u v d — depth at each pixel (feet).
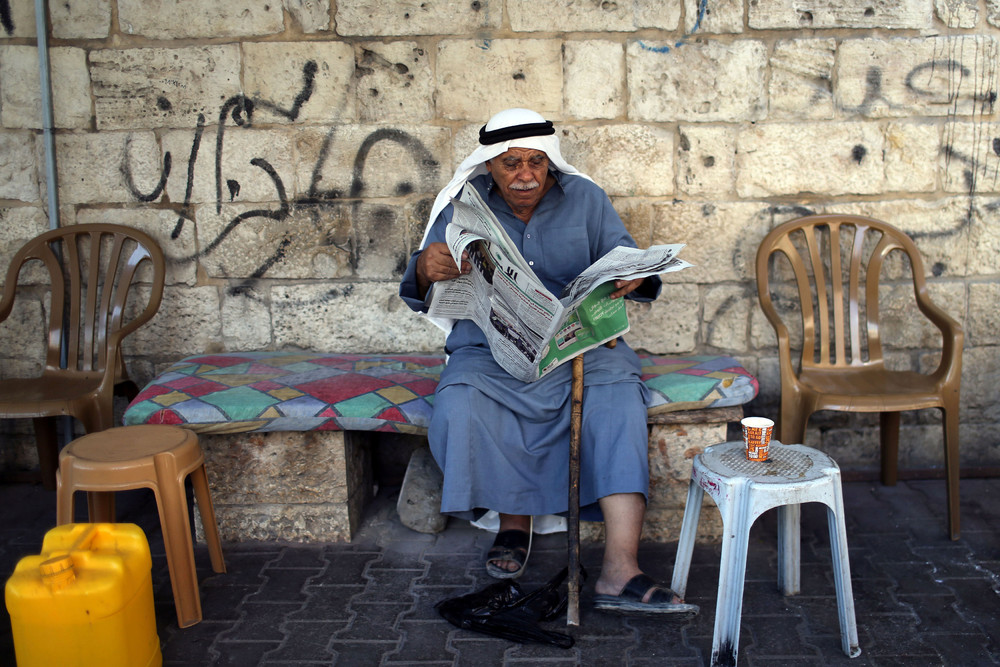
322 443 9.22
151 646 6.92
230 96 10.59
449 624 7.73
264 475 9.32
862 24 10.40
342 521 9.40
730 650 6.81
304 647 7.39
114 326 10.52
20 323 11.06
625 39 10.41
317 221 10.85
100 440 7.85
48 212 10.84
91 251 10.61
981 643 7.30
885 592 8.20
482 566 8.86
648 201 10.80
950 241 10.86
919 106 10.58
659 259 7.23
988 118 10.63
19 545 9.41
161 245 10.94
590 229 9.02
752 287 10.99
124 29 10.43
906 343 11.03
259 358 10.69
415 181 10.75
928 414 11.16
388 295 11.03
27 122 10.65
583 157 10.68
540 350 7.70
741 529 6.69
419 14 10.35
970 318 11.00
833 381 10.04
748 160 10.69
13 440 11.26
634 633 7.52
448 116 10.59
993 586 8.29
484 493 8.27
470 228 7.80
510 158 8.20
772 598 8.11
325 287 11.02
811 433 11.26
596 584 7.78
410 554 9.16
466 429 8.18
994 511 10.03
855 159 10.70
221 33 10.44
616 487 7.85
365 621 7.80
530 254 8.89
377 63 10.48
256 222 10.87
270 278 11.02
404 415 8.95
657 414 9.00
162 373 10.25
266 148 10.69
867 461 11.31
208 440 9.21
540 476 8.49
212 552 8.70
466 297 8.64
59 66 10.50
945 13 10.40
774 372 11.19
